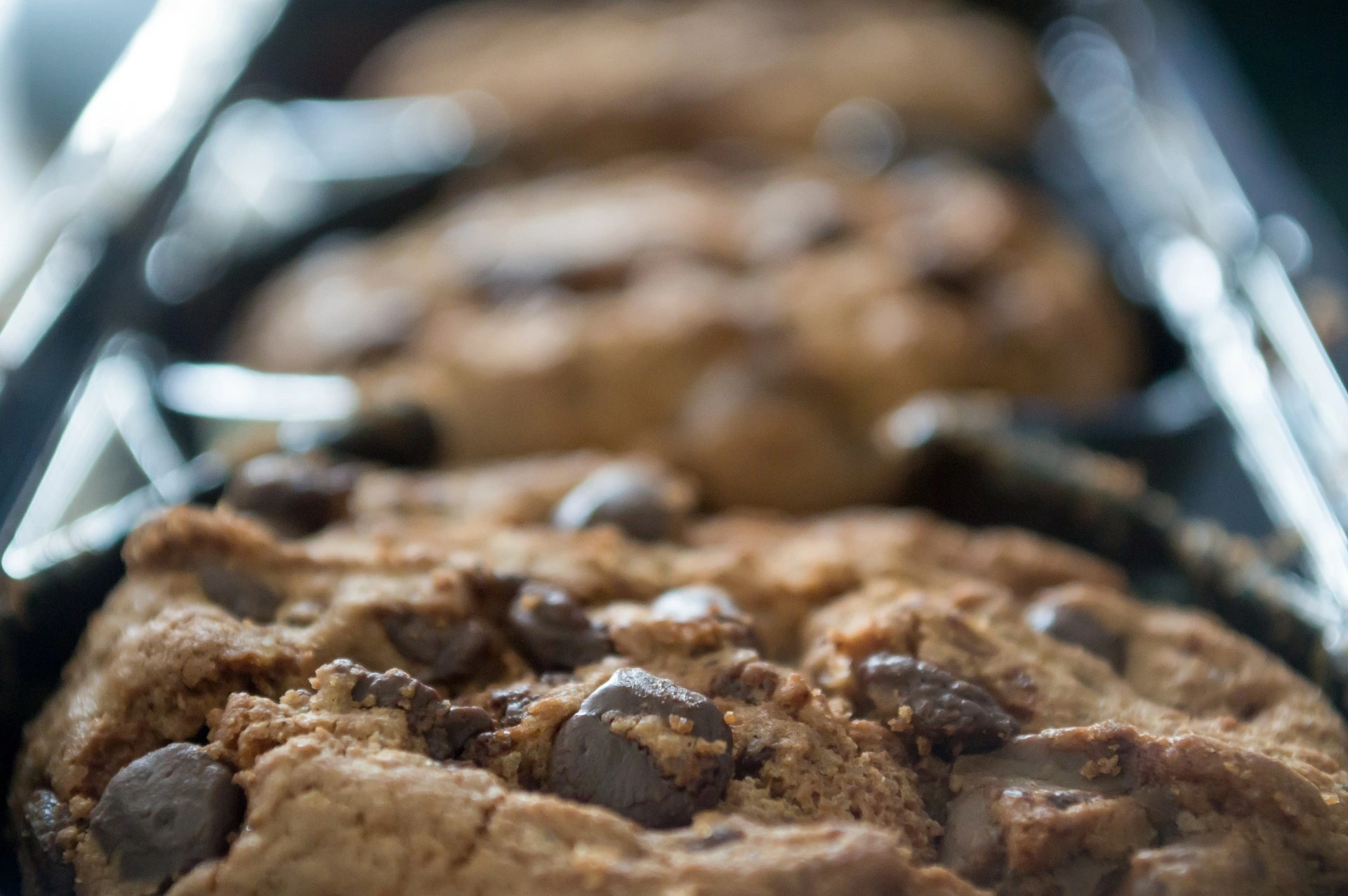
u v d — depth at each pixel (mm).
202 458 189
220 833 131
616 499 172
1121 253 252
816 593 159
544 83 319
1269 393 185
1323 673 159
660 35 348
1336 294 190
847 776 137
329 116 303
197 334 236
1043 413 198
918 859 135
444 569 150
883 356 223
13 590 154
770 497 218
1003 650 148
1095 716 144
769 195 270
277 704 136
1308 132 367
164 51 245
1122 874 133
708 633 146
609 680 136
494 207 273
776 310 231
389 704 136
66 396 175
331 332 230
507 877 126
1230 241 209
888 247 248
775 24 348
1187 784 136
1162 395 202
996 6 352
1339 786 139
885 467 210
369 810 129
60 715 144
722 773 132
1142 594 182
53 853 134
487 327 231
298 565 151
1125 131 268
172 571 148
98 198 202
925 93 308
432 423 211
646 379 222
